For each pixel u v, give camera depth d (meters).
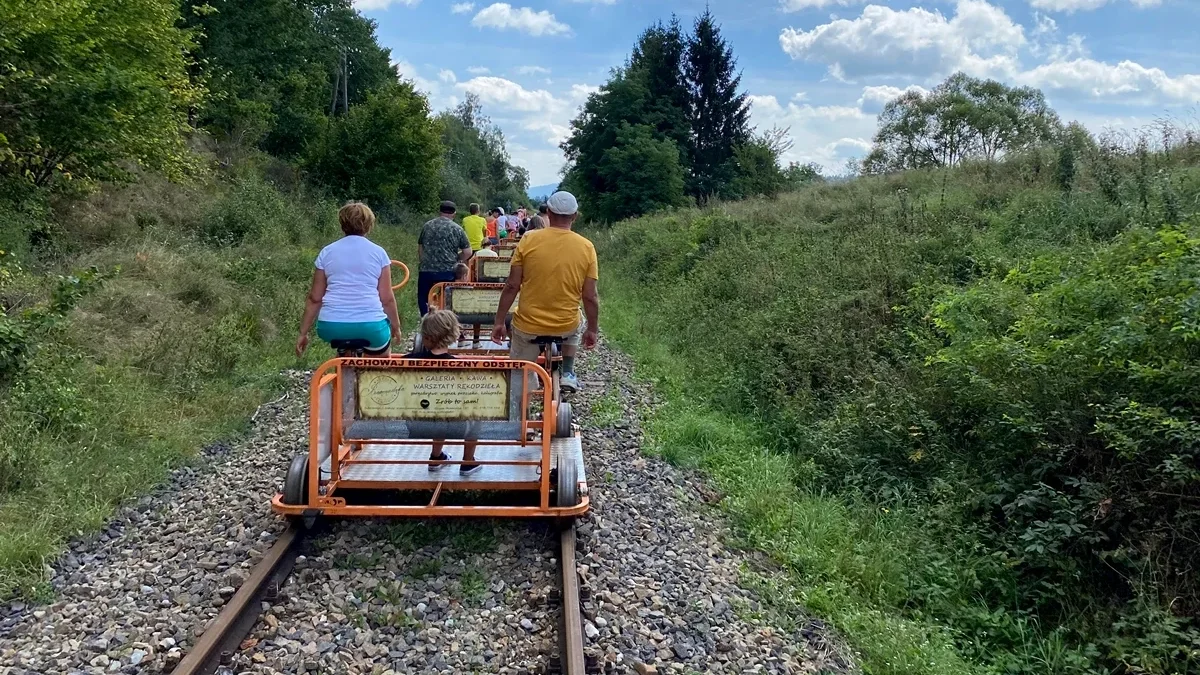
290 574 5.02
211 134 28.59
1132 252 6.67
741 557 5.84
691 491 7.00
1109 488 5.29
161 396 8.62
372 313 5.98
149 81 12.52
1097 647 4.71
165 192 17.92
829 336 9.69
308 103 38.44
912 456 6.80
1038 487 5.66
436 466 5.85
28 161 12.53
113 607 4.65
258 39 33.47
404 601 4.78
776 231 18.27
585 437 8.04
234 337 10.87
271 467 7.00
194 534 5.64
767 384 9.66
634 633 4.49
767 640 4.63
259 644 4.27
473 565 5.20
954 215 13.13
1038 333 6.45
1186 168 12.22
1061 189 13.62
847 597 5.25
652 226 27.44
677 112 46.59
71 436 7.04
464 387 5.40
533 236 6.61
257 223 18.36
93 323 9.48
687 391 10.34
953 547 5.79
